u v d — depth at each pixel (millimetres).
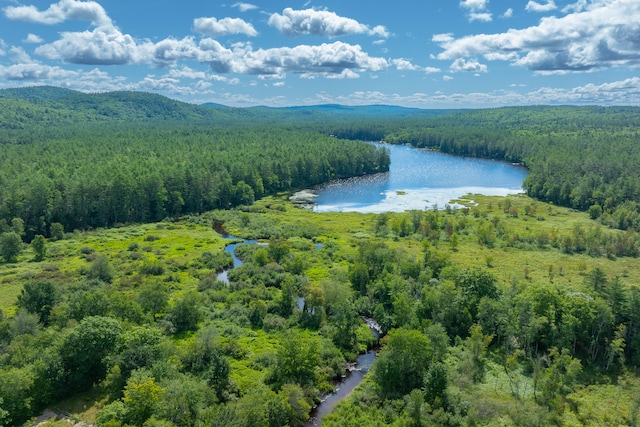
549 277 111312
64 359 64938
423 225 158875
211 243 146125
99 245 140375
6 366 63531
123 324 74188
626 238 137000
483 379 70188
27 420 58812
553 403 62812
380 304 92062
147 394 55188
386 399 65062
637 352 72500
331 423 60094
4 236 124375
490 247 140750
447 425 59625
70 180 170625
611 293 79688
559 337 75938
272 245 128625
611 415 61031
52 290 87688
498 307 81812
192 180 193375
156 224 170875
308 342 75688
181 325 84875
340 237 152000
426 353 68375
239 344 78688
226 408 55719
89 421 58938
